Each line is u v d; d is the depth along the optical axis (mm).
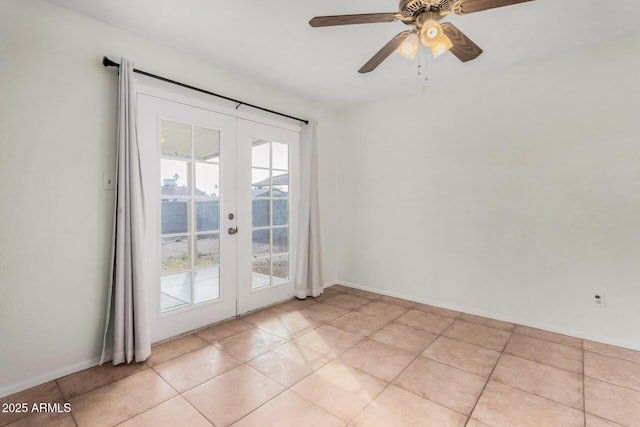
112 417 1604
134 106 2164
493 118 2957
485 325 2828
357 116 3971
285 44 2438
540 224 2736
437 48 1689
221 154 2844
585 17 2086
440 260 3322
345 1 1919
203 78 2705
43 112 1895
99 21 2111
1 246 1769
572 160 2574
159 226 2443
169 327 2518
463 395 1796
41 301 1900
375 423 1567
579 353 2293
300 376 1985
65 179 1979
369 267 3916
